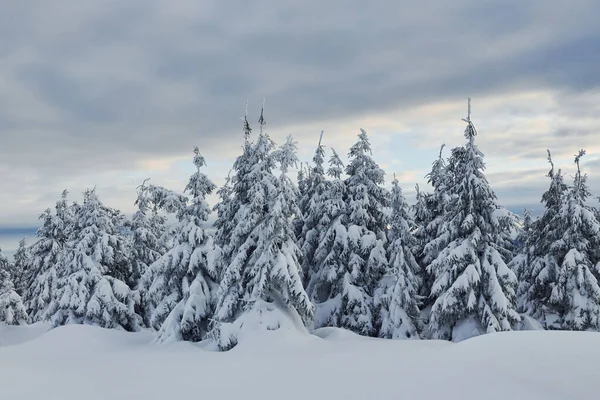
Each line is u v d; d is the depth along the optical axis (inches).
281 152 776.9
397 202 967.0
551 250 957.8
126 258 1213.7
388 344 645.3
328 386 356.5
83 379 432.5
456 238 850.1
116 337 858.8
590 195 991.6
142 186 1362.0
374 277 1002.7
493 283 777.6
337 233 999.6
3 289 1425.9
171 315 842.8
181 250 911.0
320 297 1099.9
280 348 631.2
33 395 372.2
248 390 364.8
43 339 798.5
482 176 832.9
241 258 774.5
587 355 367.2
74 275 1094.4
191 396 358.0
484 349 431.2
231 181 853.8
